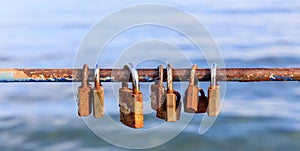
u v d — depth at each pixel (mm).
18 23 32938
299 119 12727
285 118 12859
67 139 11406
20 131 12016
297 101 14242
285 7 38906
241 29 28375
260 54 20734
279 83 16125
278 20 32281
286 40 24250
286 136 11664
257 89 15453
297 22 31000
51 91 15383
